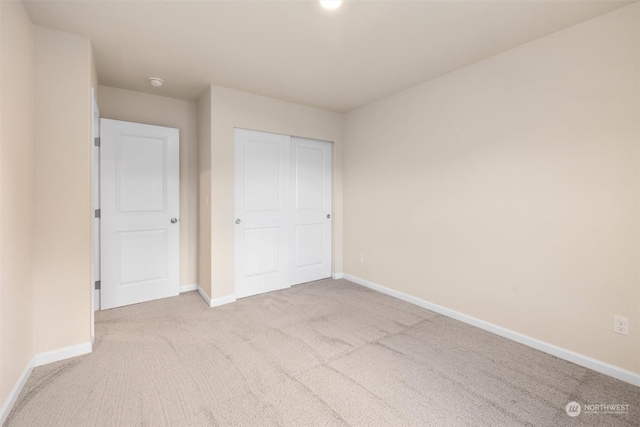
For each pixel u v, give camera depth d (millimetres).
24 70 1843
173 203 3395
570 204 2098
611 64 1908
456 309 2834
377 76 2908
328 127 4012
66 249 2117
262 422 1533
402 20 2002
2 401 1538
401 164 3332
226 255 3232
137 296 3207
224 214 3209
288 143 3725
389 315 2922
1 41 1546
